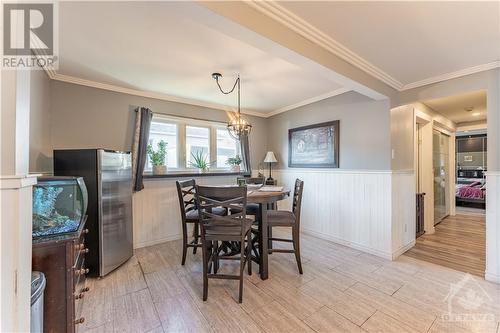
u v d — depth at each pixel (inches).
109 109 122.8
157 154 134.1
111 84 120.5
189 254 118.8
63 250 52.3
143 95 133.4
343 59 86.4
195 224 118.2
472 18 65.0
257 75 110.0
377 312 70.6
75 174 92.2
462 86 99.2
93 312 71.1
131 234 113.4
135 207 128.2
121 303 75.9
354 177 127.8
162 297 79.4
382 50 83.5
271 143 189.3
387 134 114.6
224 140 170.4
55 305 51.1
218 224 80.7
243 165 174.1
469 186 257.1
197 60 93.8
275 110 180.5
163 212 138.4
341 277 93.0
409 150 132.0
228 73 107.3
